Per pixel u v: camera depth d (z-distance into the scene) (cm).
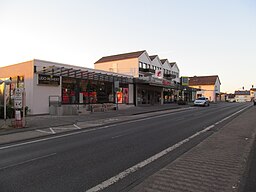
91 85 2639
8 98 2306
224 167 592
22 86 2175
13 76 2312
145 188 461
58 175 570
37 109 2075
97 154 770
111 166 638
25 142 1026
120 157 729
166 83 4122
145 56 4500
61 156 753
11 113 1784
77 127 1455
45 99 2142
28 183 521
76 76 2434
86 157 734
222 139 972
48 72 2145
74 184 512
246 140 951
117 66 4462
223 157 686
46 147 903
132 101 3459
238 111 2833
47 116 1981
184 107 3703
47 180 537
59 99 2250
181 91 5628
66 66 2350
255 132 1156
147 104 3906
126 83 3312
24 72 2162
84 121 1756
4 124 1420
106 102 2862
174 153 777
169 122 1684
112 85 2958
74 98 2423
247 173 554
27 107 2030
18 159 730
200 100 4288
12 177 561
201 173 547
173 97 5150
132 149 835
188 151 764
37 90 2078
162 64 5278
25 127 1381
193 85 8562
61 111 2081
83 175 568
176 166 600
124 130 1312
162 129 1332
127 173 581
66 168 625
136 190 453
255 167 600
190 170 568
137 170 604
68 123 1598
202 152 746
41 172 595
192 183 486
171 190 450
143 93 3806
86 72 2409
